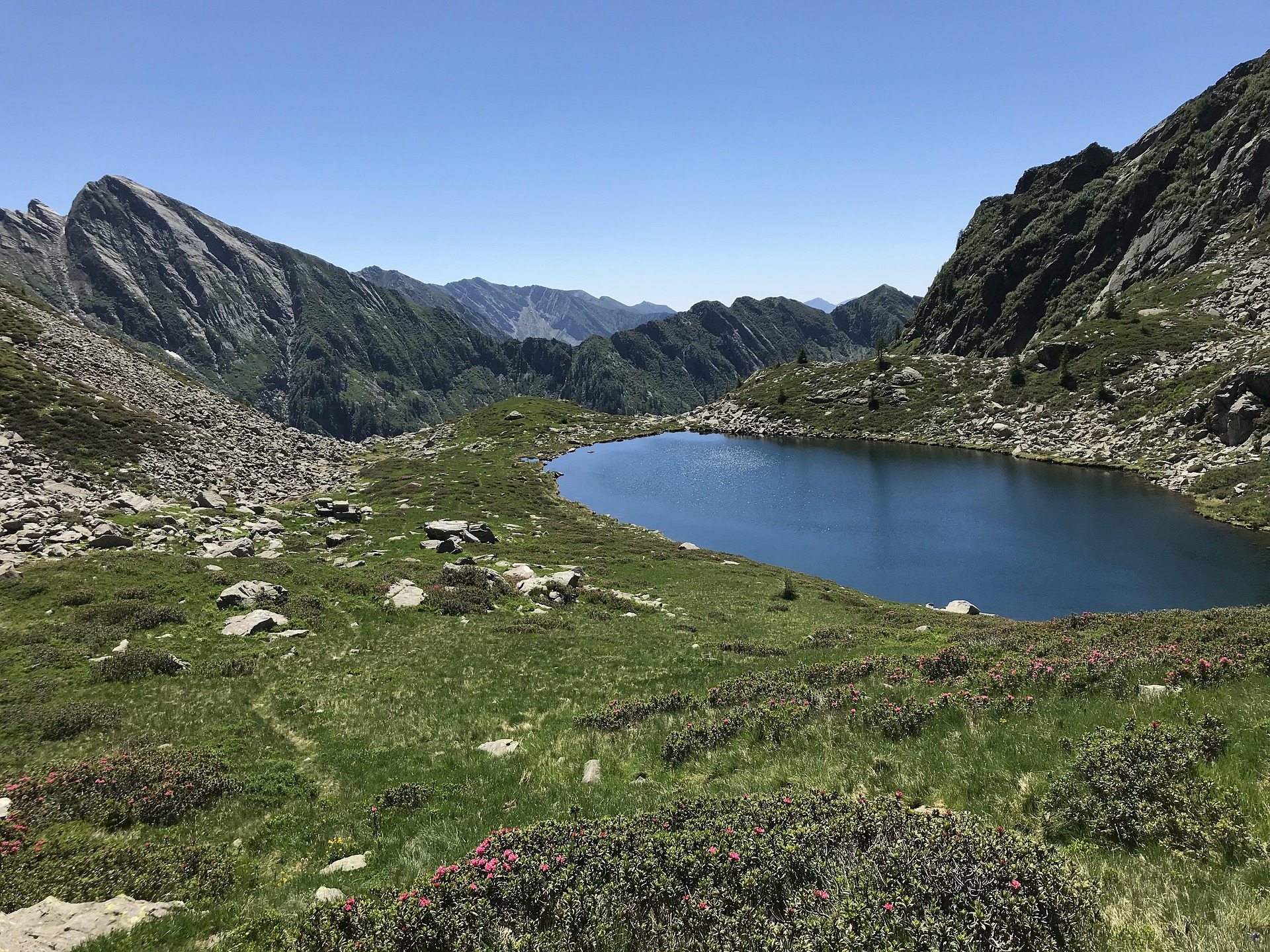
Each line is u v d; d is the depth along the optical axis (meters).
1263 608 19.83
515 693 21.69
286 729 18.95
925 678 18.05
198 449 69.56
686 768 14.33
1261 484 61.94
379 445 125.19
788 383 163.38
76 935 8.64
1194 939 6.22
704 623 34.41
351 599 33.22
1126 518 61.50
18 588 28.30
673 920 7.19
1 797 13.59
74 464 53.31
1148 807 8.74
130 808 13.49
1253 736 9.88
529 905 7.90
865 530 64.31
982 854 7.35
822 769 12.54
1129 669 14.20
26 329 75.88
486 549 50.16
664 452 119.69
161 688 21.22
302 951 7.55
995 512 67.12
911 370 144.00
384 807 13.70
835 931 6.37
